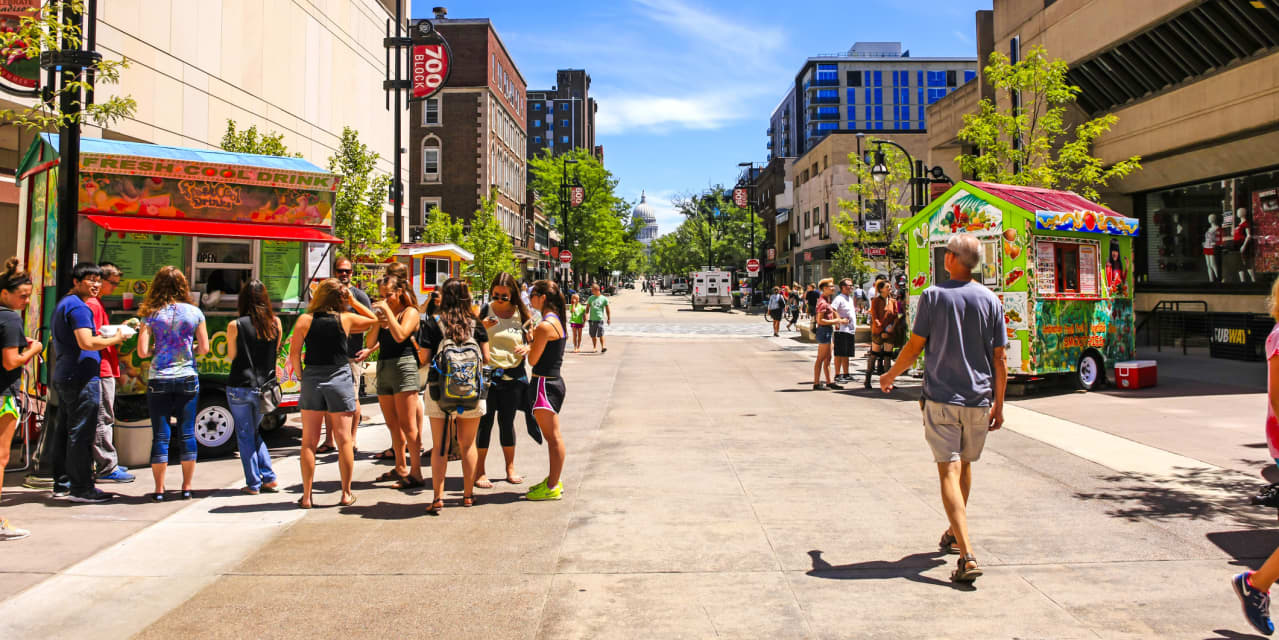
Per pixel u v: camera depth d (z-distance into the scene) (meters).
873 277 34.47
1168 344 20.59
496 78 57.00
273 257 9.44
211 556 5.22
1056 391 12.72
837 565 4.90
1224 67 17.75
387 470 7.87
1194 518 5.77
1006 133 19.12
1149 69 19.78
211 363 8.76
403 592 4.54
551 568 4.93
